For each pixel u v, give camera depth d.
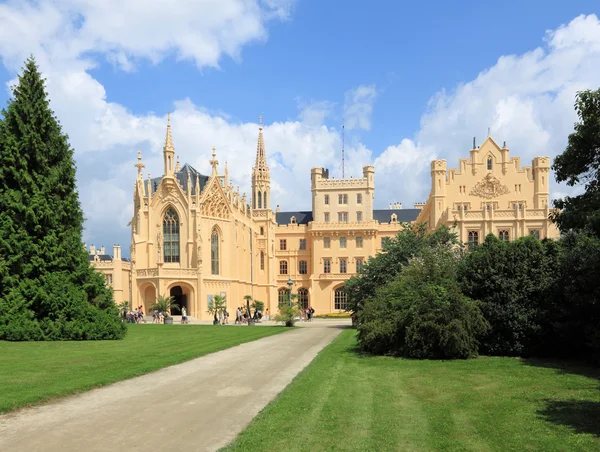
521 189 78.12
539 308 27.27
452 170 79.38
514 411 14.97
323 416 14.01
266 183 114.12
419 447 11.52
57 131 41.22
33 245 37.75
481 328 27.11
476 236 70.12
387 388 18.25
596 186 18.50
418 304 27.45
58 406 15.51
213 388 18.41
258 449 11.26
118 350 29.42
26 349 29.58
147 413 14.68
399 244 51.66
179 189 80.75
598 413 14.77
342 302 105.62
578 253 25.84
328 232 106.94
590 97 18.23
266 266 104.69
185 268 78.38
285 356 27.83
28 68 40.72
